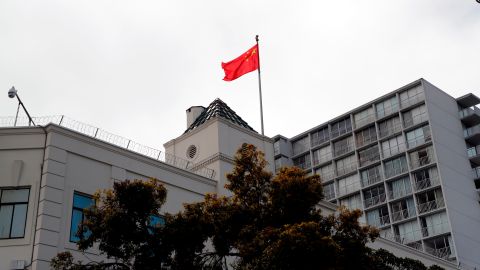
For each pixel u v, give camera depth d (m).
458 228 71.12
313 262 18.61
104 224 18.88
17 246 21.91
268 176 22.19
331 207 32.69
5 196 22.94
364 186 80.69
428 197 74.06
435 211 71.94
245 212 21.14
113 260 23.42
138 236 19.12
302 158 91.19
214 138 30.56
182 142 32.56
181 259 19.48
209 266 20.77
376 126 81.81
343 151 85.62
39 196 22.72
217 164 29.64
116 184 19.84
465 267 68.69
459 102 83.25
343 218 21.08
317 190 21.52
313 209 21.64
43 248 21.67
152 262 19.09
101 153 24.84
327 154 87.50
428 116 76.50
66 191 23.23
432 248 71.06
